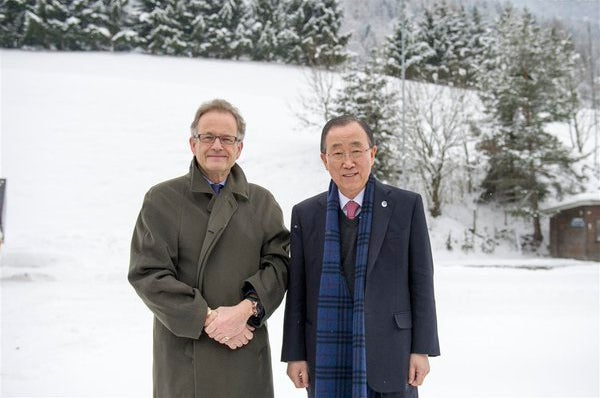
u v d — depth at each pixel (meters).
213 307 2.87
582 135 33.84
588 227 22.03
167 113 27.09
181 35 45.34
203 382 2.80
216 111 3.04
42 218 18.17
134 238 3.01
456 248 22.27
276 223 3.19
